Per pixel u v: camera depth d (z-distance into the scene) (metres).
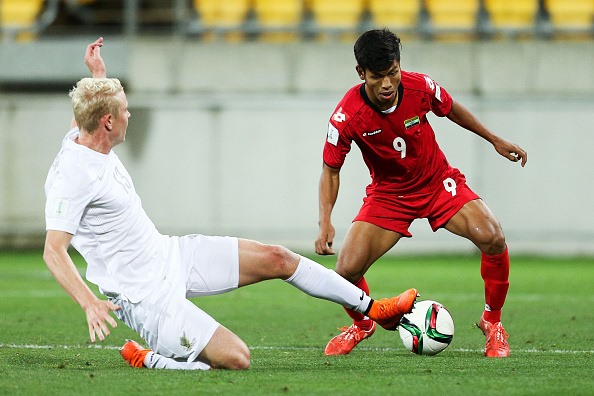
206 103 49.97
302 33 54.91
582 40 52.72
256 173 49.84
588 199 48.59
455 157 48.84
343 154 18.42
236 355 15.53
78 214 14.82
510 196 48.72
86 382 14.53
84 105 14.96
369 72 16.86
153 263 15.54
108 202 15.12
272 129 49.88
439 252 49.16
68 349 19.22
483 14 54.09
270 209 49.81
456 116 19.02
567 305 28.91
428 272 40.47
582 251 48.56
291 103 49.81
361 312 16.88
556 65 49.25
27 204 50.88
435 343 17.94
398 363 17.12
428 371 15.98
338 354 18.59
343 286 16.48
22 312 26.58
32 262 44.56
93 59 17.16
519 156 19.25
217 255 16.06
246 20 55.16
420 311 18.12
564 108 48.72
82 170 14.87
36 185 50.88
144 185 50.12
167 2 56.06
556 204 48.62
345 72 50.28
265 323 24.72
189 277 15.98
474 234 18.14
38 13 56.31
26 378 14.98
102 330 14.01
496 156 48.81
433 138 18.88
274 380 14.74
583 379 15.05
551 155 48.78
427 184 18.70
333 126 18.16
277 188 49.81
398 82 17.08
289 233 49.72
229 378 14.85
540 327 23.58
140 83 50.69
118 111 15.15
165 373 15.38
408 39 53.03
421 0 53.06
